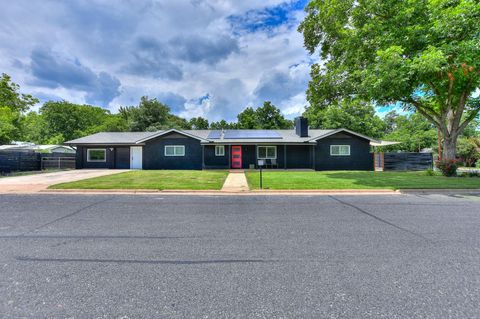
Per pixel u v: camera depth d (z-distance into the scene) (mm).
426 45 11258
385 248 3594
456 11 10250
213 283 2609
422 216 5535
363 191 9172
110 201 7418
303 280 2666
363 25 13312
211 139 19828
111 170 18016
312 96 17125
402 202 7219
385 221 5113
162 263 3113
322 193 9008
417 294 2383
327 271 2877
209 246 3707
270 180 11648
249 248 3623
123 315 2066
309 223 4980
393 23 12148
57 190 9250
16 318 2016
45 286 2541
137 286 2547
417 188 9227
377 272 2848
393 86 11000
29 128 35594
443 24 10555
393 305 2201
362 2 13102
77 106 39594
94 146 20297
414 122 34375
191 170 18188
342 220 5207
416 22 11758
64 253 3434
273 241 3918
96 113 44656
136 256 3334
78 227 4703
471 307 2168
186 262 3145
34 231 4438
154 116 41156
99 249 3586
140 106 40969
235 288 2506
